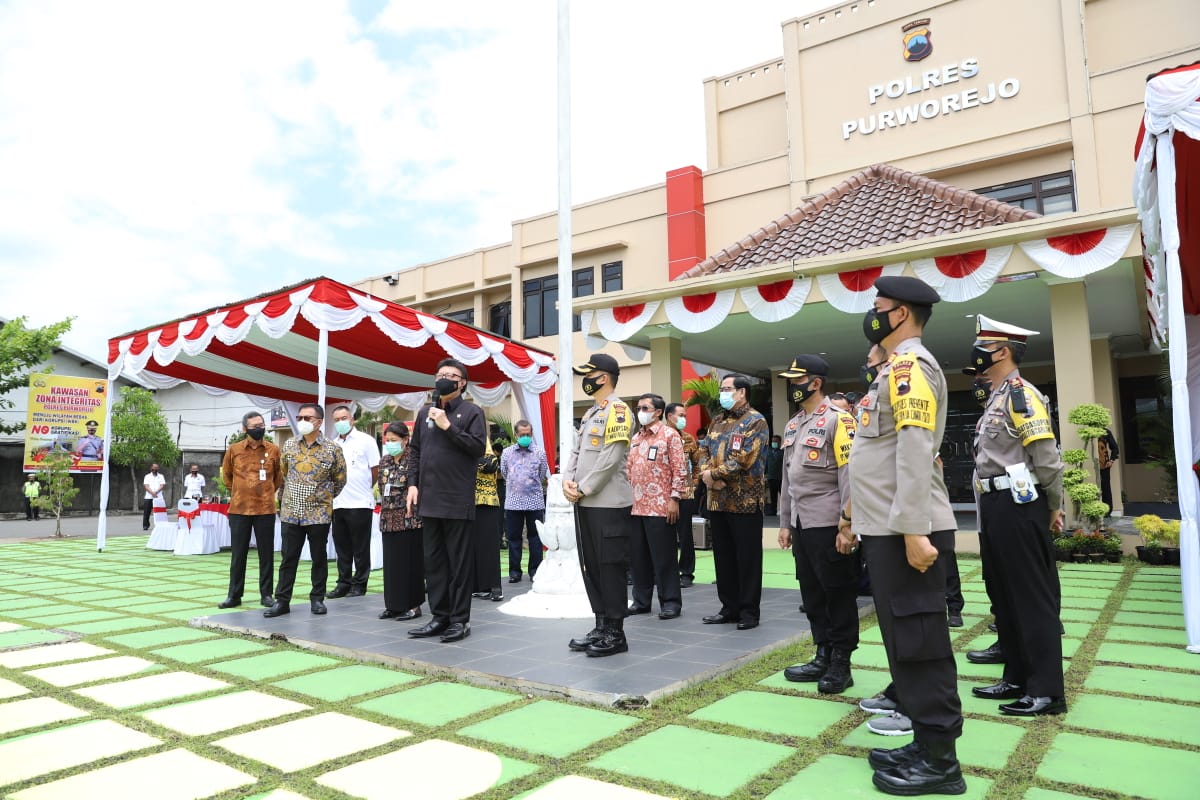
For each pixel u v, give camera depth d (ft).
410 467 16.92
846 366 48.75
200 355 37.32
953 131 46.55
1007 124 44.73
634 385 58.03
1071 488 26.96
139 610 20.74
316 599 19.66
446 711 11.29
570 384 19.83
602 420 14.61
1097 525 27.12
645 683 12.10
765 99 57.41
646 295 33.47
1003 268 26.40
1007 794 8.14
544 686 12.09
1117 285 29.86
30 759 9.49
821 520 12.26
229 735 10.34
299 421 19.43
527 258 65.72
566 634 16.22
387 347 35.86
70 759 9.49
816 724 10.57
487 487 21.89
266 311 29.09
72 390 66.39
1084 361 27.30
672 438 18.72
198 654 15.20
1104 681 12.46
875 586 8.79
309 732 10.41
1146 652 14.30
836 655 12.23
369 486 23.91
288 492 19.31
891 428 8.96
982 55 45.91
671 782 8.56
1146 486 46.60
